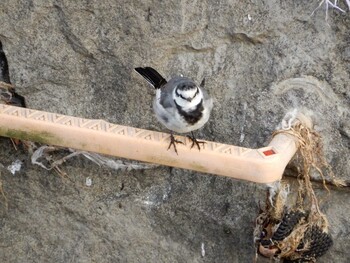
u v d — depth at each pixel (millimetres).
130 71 895
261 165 809
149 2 872
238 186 905
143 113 908
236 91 893
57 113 893
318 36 869
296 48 875
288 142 837
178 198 920
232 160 814
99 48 893
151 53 888
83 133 835
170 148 824
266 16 871
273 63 881
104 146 837
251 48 886
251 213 905
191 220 923
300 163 882
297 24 871
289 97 881
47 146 915
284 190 881
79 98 915
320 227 879
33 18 890
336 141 883
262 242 883
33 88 915
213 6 873
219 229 918
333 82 874
